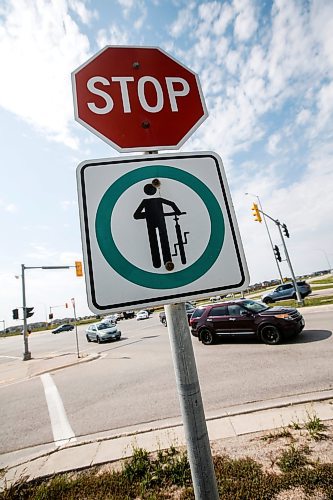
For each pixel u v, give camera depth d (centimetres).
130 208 125
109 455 350
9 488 303
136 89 157
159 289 119
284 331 815
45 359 1420
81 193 124
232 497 238
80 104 149
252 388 516
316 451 287
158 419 451
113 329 1808
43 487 291
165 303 118
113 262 118
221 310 970
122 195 126
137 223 124
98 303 113
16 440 463
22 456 402
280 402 432
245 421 380
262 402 447
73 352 1519
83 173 126
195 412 117
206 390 539
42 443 436
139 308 116
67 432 461
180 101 160
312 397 433
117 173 129
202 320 1008
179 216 129
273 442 316
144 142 148
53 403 630
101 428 454
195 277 123
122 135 147
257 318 869
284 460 271
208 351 884
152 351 1118
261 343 877
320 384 488
